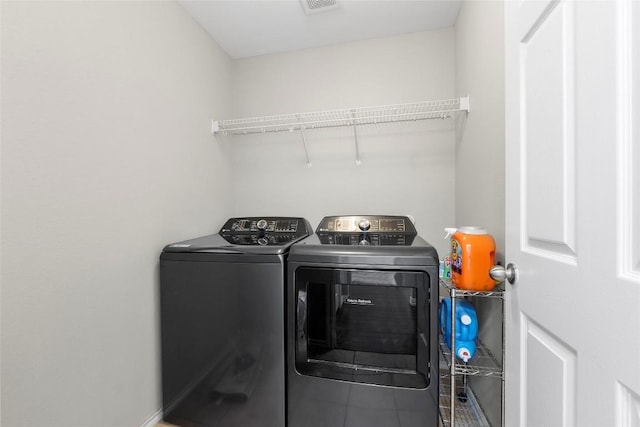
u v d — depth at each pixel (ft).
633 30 1.48
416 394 3.58
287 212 7.11
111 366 3.71
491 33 3.94
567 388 1.98
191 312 4.27
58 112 3.09
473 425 4.37
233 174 7.29
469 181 5.07
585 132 1.81
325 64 6.80
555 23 2.11
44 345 2.96
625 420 1.50
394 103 6.44
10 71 2.68
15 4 2.72
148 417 4.27
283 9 5.50
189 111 5.47
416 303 3.59
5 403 2.66
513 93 2.76
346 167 6.77
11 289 2.70
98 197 3.54
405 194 6.48
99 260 3.55
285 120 6.98
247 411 4.05
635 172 1.48
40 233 2.92
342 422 3.80
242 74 7.28
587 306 1.77
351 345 3.82
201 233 5.83
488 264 3.50
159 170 4.62
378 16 5.78
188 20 5.48
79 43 3.31
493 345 4.02
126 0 3.98
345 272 3.72
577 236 1.88
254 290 4.02
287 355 4.00
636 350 1.43
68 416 3.18
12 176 2.70
